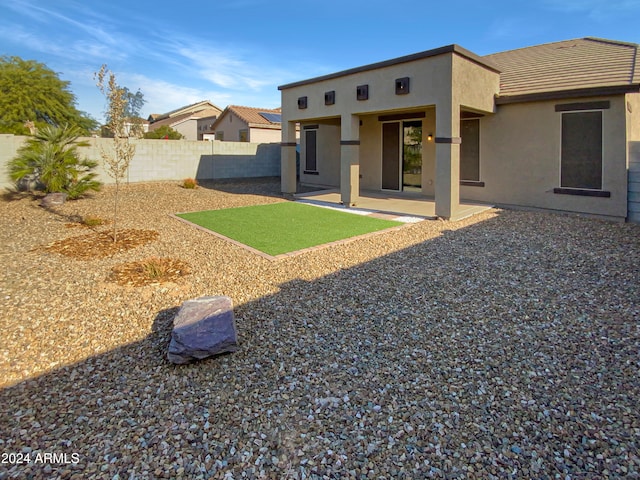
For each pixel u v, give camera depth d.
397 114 14.67
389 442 2.66
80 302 4.94
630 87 9.15
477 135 12.27
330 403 3.08
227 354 3.77
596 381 3.31
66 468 2.44
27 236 8.34
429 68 9.87
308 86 13.38
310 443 2.66
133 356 3.75
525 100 10.91
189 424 2.84
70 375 3.45
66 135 13.30
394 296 5.17
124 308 4.78
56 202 12.31
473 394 3.17
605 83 9.81
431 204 12.45
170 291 5.29
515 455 2.54
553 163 10.81
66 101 25.12
